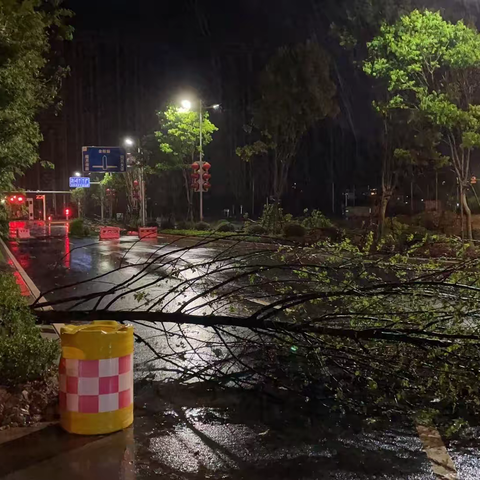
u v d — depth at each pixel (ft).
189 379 20.84
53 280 51.06
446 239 22.79
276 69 102.94
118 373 15.57
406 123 75.41
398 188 119.85
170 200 215.10
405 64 63.82
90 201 300.40
